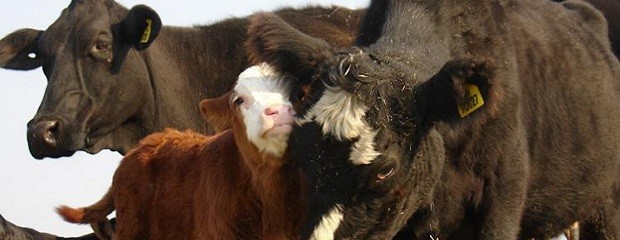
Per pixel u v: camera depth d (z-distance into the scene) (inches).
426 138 149.3
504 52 163.9
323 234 145.0
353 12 222.4
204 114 167.2
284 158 154.3
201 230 168.9
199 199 169.9
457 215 161.6
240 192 163.9
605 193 180.7
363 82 145.1
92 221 189.9
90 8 215.3
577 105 173.2
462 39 162.4
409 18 161.2
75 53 211.5
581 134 173.3
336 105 143.6
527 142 166.2
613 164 180.1
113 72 213.2
